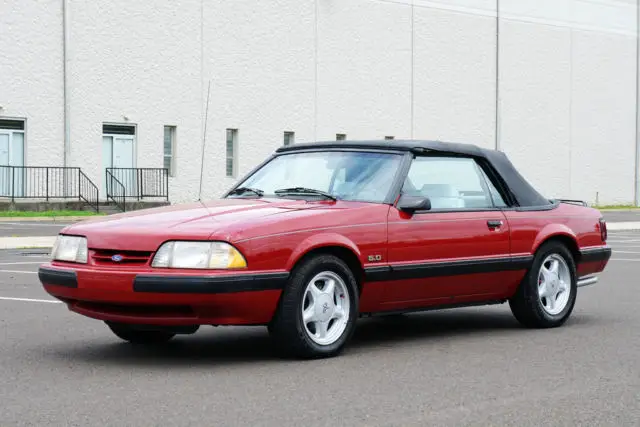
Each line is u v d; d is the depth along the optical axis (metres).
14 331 9.48
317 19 46.44
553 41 54.91
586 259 10.24
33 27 38.44
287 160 9.38
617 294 13.04
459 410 6.09
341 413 6.00
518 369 7.49
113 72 40.53
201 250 7.45
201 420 5.82
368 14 48.12
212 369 7.49
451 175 9.22
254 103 44.53
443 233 8.83
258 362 7.80
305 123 46.12
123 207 40.44
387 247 8.39
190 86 42.62
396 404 6.26
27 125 38.44
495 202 9.49
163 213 8.18
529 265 9.57
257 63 44.59
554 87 54.97
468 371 7.41
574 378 7.12
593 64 56.91
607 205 57.78
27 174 38.44
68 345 8.66
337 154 9.16
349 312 8.10
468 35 51.59
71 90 39.44
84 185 39.84
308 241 7.83
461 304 9.29
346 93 47.44
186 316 7.50
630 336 9.23
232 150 44.38
